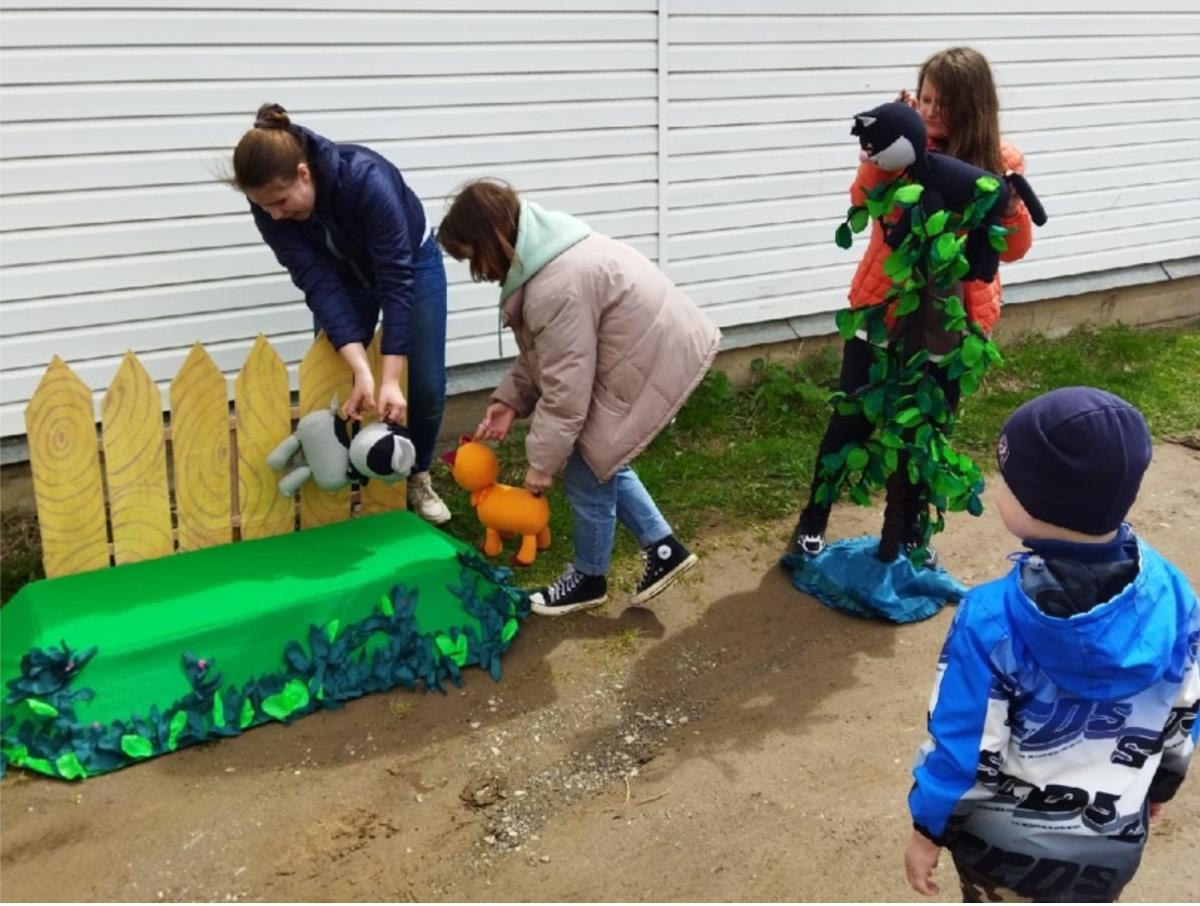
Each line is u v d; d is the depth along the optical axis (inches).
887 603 161.6
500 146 192.9
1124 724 77.9
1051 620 73.9
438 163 188.1
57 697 126.3
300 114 174.2
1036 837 80.6
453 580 151.6
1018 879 82.0
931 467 150.1
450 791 126.6
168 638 132.6
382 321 160.1
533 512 161.8
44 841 116.3
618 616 161.9
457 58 184.4
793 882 115.3
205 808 121.9
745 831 122.1
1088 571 74.6
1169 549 185.6
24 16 152.3
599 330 141.2
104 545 149.6
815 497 169.0
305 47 171.6
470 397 203.0
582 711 141.5
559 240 136.9
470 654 147.5
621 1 196.9
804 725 140.3
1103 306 279.6
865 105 230.5
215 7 163.5
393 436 151.6
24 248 160.9
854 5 221.9
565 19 192.2
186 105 165.6
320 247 152.3
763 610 165.2
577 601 159.8
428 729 136.5
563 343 137.3
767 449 211.3
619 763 132.8
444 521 179.2
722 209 220.5
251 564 149.2
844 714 142.6
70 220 162.7
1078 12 248.5
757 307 231.0
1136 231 276.4
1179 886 114.8
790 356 238.5
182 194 169.3
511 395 155.6
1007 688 77.6
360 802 124.1
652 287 141.8
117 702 129.1
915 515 168.1
